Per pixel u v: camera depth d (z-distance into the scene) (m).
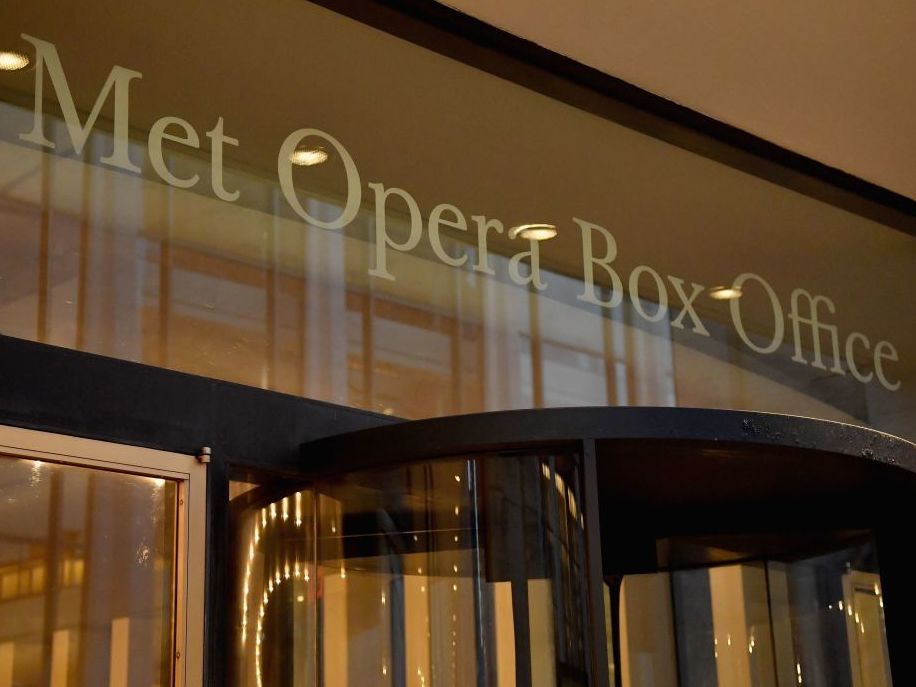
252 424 3.19
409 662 2.97
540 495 2.95
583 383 4.15
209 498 3.04
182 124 3.38
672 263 4.58
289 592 3.12
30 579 2.91
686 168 4.77
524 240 4.16
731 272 4.77
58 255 3.02
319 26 3.84
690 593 4.14
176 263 3.23
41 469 2.88
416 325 3.76
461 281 3.93
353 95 3.86
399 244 3.81
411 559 3.03
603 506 3.89
